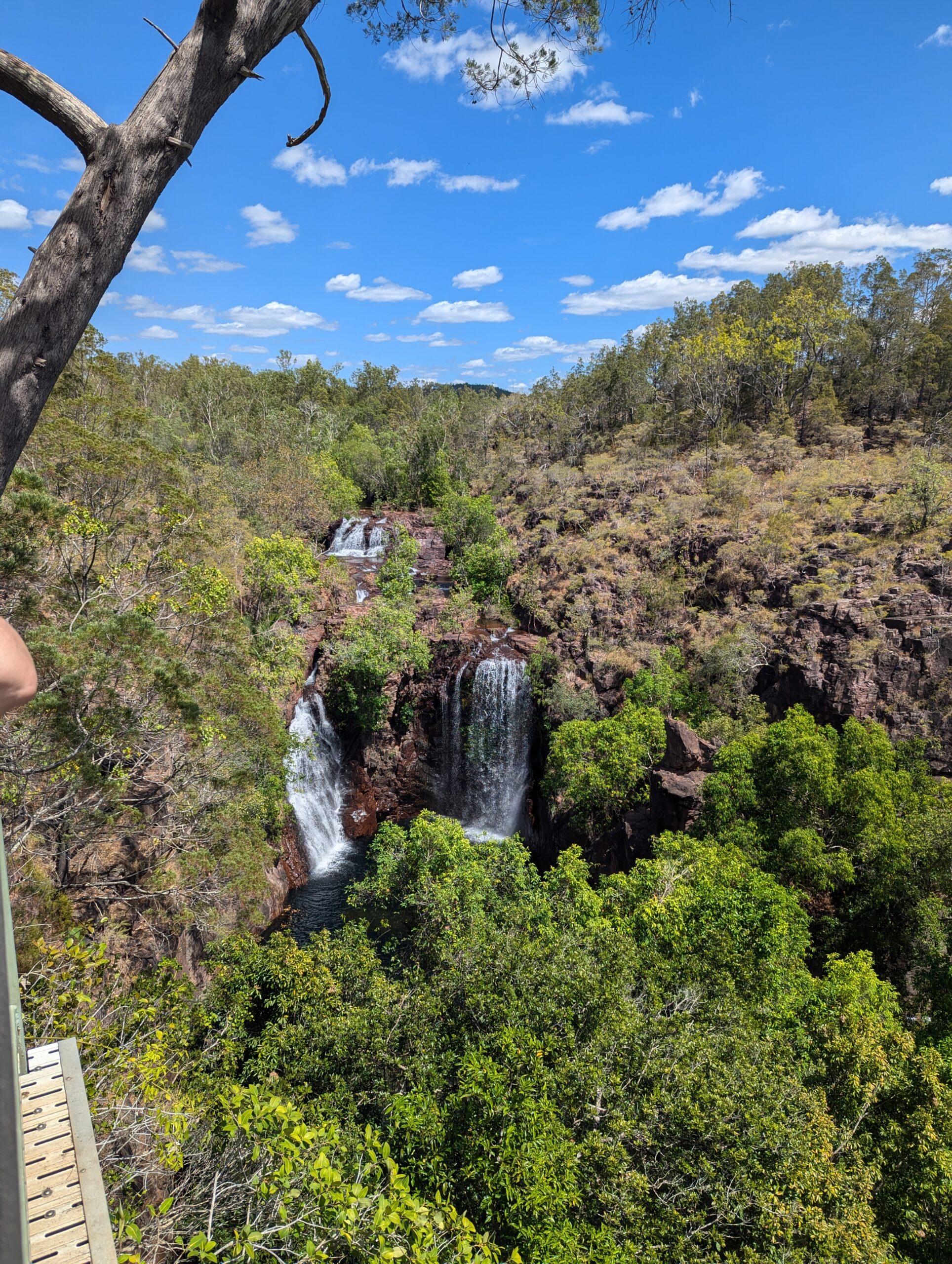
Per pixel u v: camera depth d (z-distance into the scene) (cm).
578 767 3931
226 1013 2034
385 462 9512
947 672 3756
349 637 4656
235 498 5916
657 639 5150
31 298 369
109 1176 1077
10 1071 150
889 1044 1955
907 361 7862
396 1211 771
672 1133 1512
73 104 370
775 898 2492
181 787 2286
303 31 475
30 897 1769
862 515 5234
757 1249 1397
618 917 2570
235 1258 729
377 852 3919
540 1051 1582
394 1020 1808
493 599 6138
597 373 9981
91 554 2555
